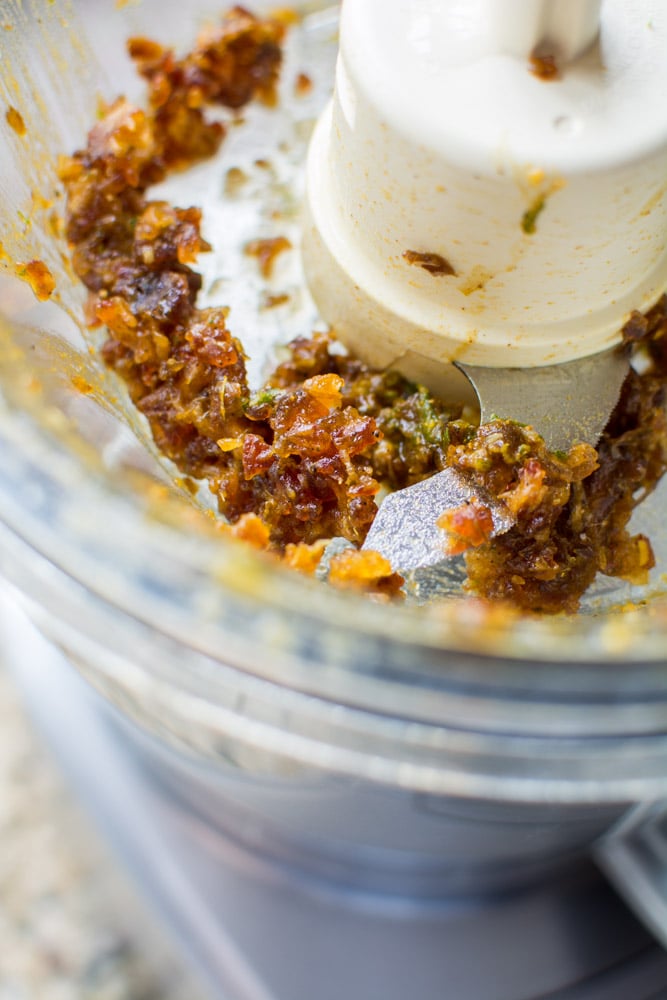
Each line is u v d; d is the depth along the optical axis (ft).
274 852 0.91
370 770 0.70
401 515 0.75
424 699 0.65
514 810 0.75
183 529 0.66
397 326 0.77
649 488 0.79
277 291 0.82
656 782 0.70
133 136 0.83
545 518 0.74
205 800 0.90
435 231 0.73
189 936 0.91
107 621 0.69
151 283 0.80
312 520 0.75
